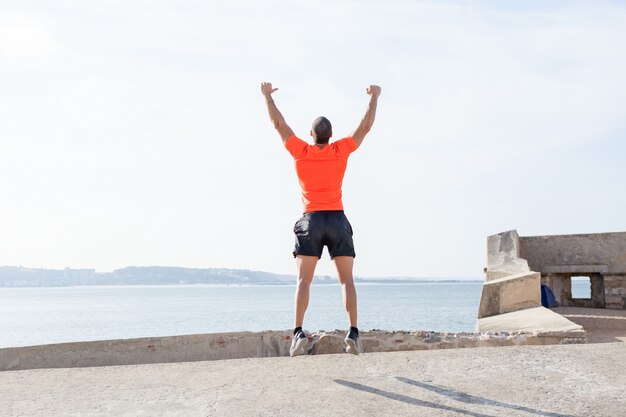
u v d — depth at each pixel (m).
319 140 4.93
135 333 62.91
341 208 4.79
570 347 5.30
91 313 114.94
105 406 3.65
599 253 18.88
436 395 3.84
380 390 3.95
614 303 18.56
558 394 3.86
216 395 3.85
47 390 4.02
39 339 56.97
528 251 19.73
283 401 3.71
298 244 4.73
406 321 70.50
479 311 11.83
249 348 8.08
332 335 7.93
